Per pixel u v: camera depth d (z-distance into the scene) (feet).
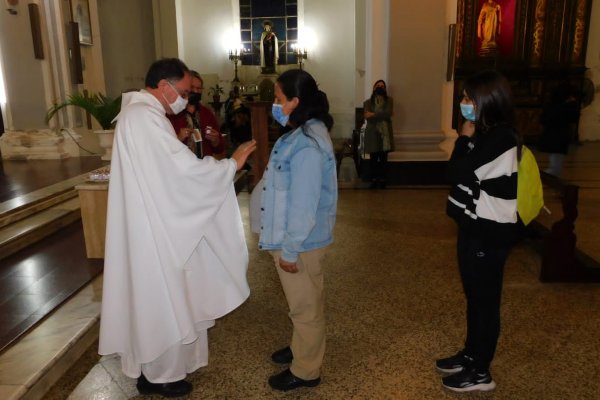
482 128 7.06
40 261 12.87
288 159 7.08
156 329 7.29
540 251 13.51
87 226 12.85
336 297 11.66
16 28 24.58
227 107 43.80
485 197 7.03
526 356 8.97
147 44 41.81
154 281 7.20
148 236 7.13
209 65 49.57
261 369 8.71
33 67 25.22
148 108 7.06
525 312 10.77
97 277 11.67
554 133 20.90
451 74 24.59
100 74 29.99
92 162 24.63
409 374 8.44
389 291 11.98
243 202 21.74
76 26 26.27
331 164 7.23
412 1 24.07
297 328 7.72
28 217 15.43
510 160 6.84
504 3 41.50
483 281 7.38
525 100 42.04
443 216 19.01
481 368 7.79
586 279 12.34
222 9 48.57
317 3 48.24
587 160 32.35
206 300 7.94
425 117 24.98
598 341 9.48
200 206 7.24
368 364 8.77
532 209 7.02
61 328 9.14
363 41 42.22
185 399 7.88
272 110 7.24
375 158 24.29
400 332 9.91
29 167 23.17
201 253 7.81
